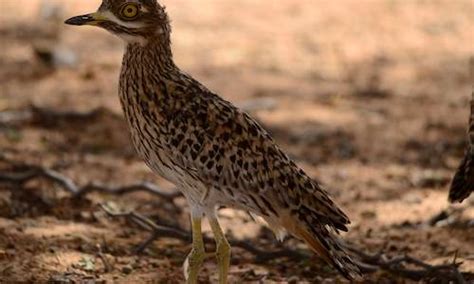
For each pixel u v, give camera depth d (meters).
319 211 10.37
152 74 10.38
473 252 12.73
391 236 13.46
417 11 29.25
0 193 14.33
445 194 15.64
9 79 21.98
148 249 12.63
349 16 28.73
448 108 21.16
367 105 21.28
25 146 17.27
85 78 22.41
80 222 13.56
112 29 10.39
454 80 23.42
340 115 20.52
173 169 10.44
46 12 27.50
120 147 17.81
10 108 19.61
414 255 12.73
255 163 10.27
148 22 10.36
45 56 23.27
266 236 13.55
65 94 21.16
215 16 28.39
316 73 23.84
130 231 13.34
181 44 25.69
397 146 18.52
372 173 16.84
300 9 29.31
